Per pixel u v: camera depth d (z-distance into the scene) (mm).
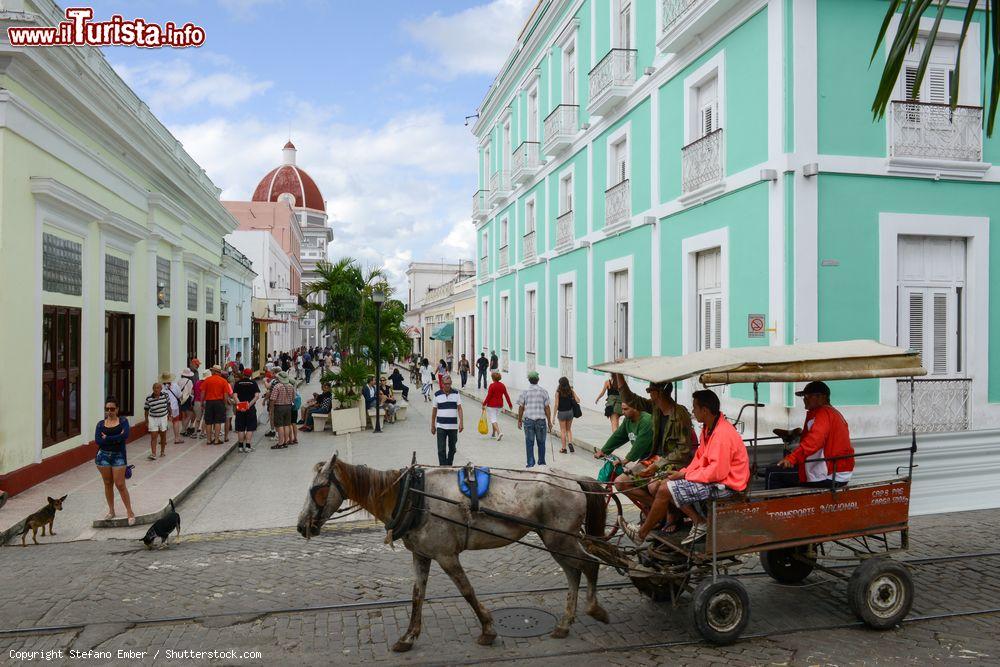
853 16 11352
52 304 11875
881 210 11469
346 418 18156
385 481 5562
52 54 11125
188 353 21406
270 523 9383
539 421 12648
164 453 14312
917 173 11570
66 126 12531
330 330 25641
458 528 5508
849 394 11250
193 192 20828
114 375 15188
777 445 7441
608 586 6809
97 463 9055
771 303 11398
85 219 13062
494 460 13609
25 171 10812
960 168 11719
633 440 7801
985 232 11945
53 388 12016
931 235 11781
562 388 14297
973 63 11883
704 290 13891
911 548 7766
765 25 11555
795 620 5918
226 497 10992
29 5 11203
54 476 11734
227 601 6430
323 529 9023
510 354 29109
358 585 6871
